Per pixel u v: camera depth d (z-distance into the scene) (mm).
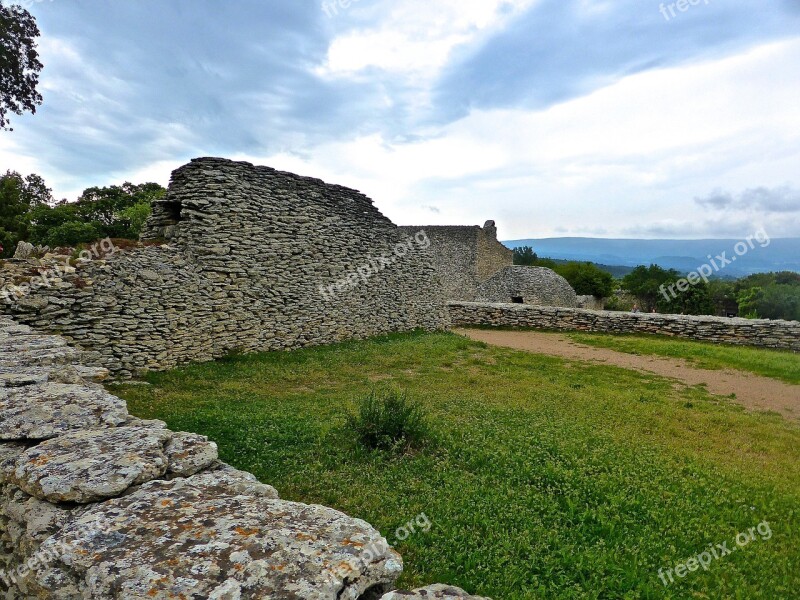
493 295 34281
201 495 2508
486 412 8367
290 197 14195
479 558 4102
